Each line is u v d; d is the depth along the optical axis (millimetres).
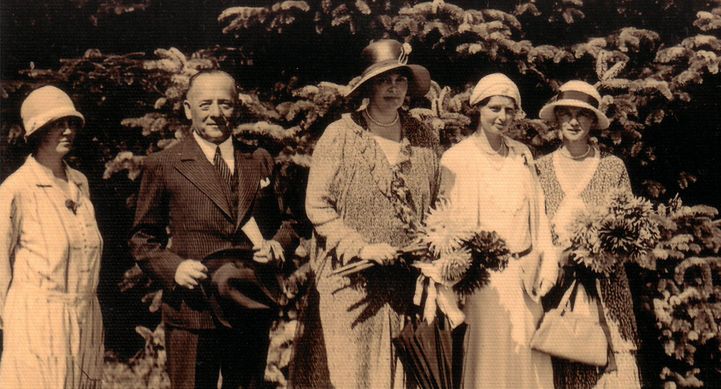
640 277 8312
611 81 8188
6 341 6547
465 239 6668
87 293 6711
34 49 8258
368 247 6617
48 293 6562
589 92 7277
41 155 6695
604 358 7043
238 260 6645
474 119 7934
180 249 6652
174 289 6582
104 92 8008
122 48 8367
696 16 8820
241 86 8242
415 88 7090
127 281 7844
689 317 8227
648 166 8719
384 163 6801
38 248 6574
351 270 6645
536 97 8469
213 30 8320
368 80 6809
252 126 7641
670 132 8727
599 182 7285
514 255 6969
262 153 6887
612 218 6934
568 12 8406
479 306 6941
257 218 6719
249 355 6645
